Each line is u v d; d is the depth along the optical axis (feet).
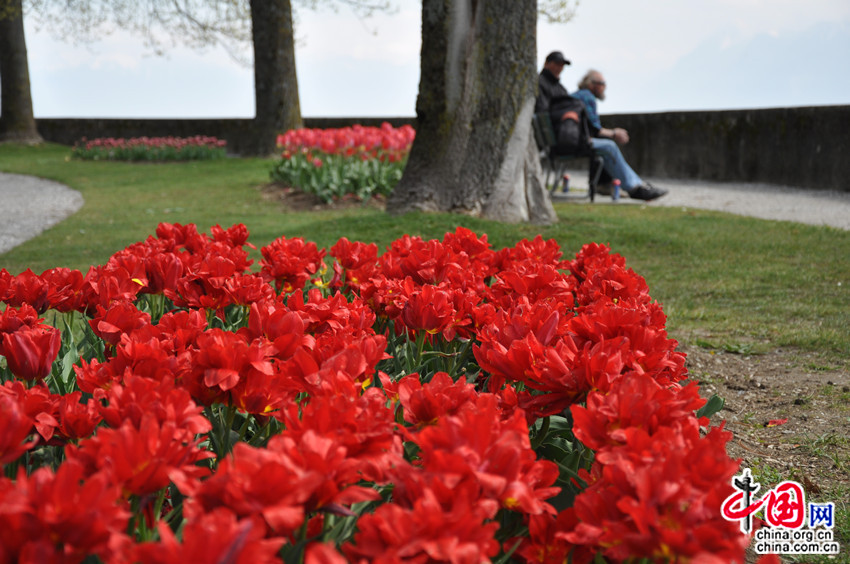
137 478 3.36
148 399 3.99
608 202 39.37
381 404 4.33
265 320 5.62
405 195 29.53
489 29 28.63
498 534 4.59
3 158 74.84
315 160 39.24
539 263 10.38
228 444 5.00
